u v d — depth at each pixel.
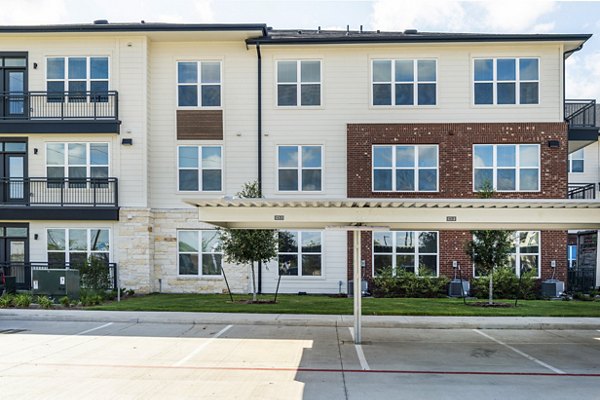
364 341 11.88
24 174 20.84
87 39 20.84
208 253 21.05
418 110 20.77
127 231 20.39
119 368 9.27
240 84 21.20
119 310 15.50
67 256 20.58
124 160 20.58
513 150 20.50
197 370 9.17
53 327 13.55
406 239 20.61
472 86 20.69
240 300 17.94
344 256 20.66
